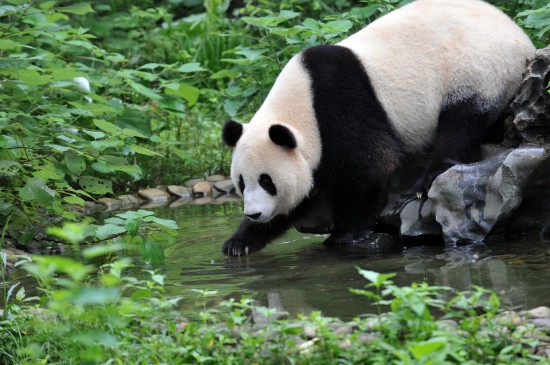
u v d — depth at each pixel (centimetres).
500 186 954
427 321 565
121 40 1994
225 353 591
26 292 866
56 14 1413
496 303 585
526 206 991
